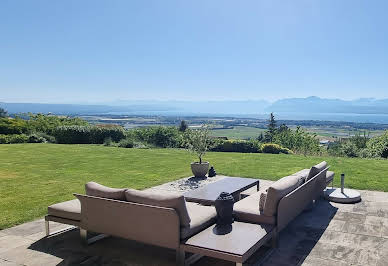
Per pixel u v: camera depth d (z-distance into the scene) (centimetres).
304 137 1925
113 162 1182
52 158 1261
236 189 633
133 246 446
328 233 492
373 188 785
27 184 822
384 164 1138
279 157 1347
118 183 848
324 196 688
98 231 431
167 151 1519
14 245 449
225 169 1061
